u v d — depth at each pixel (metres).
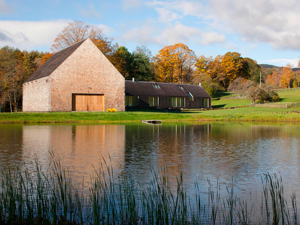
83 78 41.00
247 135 23.61
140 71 73.44
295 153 15.71
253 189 9.57
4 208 7.09
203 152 15.88
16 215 7.13
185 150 16.45
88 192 8.91
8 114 34.34
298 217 7.48
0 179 10.09
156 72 83.38
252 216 7.48
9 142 18.56
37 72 48.78
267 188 9.66
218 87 84.56
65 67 39.78
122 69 69.69
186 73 84.56
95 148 16.70
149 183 9.98
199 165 12.77
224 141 20.09
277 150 16.62
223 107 61.31
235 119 40.25
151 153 15.41
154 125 32.19
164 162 13.28
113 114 38.28
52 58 49.50
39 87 42.81
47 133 23.36
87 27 60.28
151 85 57.28
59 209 7.64
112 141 19.45
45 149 16.19
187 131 26.30
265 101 66.19
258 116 41.22
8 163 12.70
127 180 10.32
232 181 10.41
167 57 82.12
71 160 13.45
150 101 54.38
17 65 62.56
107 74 42.62
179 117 39.91
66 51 44.72
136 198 8.47
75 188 9.24
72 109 40.69
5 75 55.81
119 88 43.62
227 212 7.70
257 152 15.96
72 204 7.84
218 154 15.31
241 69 98.94
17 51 78.06
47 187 9.12
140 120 37.59
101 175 10.86
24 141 19.05
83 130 25.88
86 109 41.56
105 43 62.31
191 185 9.90
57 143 18.33
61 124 31.75
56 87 39.31
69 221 6.92
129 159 13.84
